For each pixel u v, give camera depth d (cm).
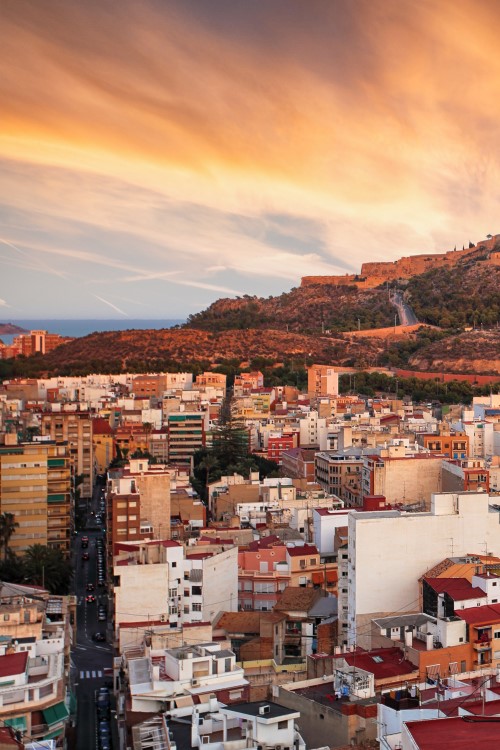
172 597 19938
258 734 11781
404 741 7319
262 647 17838
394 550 18938
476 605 16750
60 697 13650
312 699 13650
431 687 13512
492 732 7106
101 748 15012
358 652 15862
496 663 15400
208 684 14162
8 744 8938
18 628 15238
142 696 13638
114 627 19650
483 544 19425
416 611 18862
